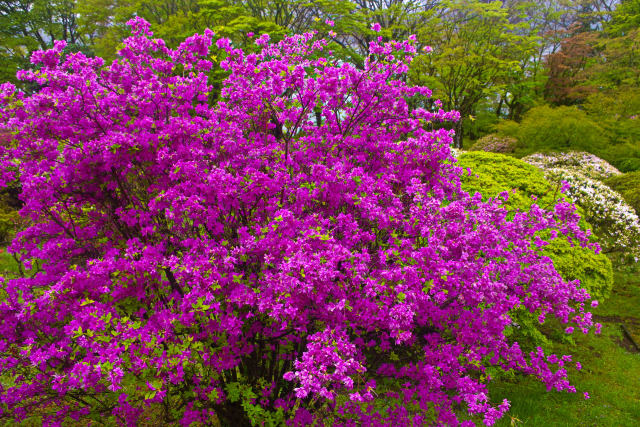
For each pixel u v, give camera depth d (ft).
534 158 56.80
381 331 12.14
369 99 15.14
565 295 13.46
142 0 78.02
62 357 11.07
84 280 10.01
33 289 12.41
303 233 10.37
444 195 15.64
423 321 12.08
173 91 12.46
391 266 11.55
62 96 11.19
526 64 100.63
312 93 13.17
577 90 88.94
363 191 12.84
